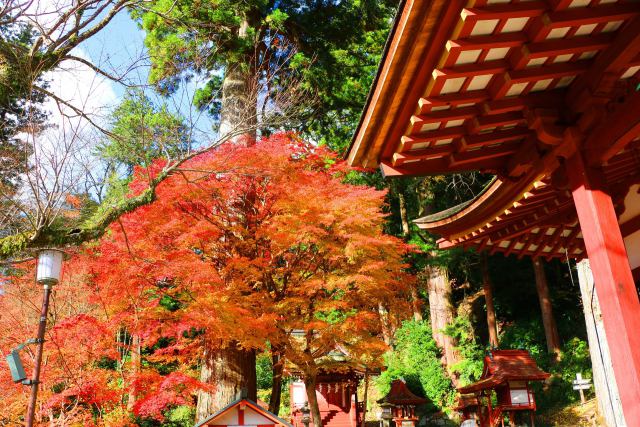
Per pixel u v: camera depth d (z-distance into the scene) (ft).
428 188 64.54
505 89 10.07
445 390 63.93
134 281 28.32
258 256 36.60
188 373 38.78
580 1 8.76
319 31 50.08
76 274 32.96
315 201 33.81
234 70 43.93
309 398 38.70
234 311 30.01
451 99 10.25
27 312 33.42
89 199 31.48
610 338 9.73
